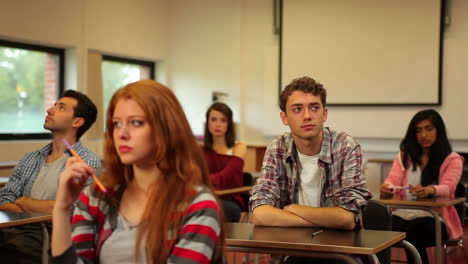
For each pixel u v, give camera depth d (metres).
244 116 6.89
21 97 5.55
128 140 1.22
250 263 4.21
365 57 6.15
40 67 5.72
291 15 6.45
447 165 3.39
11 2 5.18
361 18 6.16
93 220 1.29
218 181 4.06
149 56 6.93
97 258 1.26
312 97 2.14
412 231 3.12
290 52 6.46
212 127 4.28
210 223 1.19
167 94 1.26
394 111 6.07
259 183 2.28
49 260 1.19
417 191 3.19
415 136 3.50
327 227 2.07
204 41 7.08
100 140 6.14
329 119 6.35
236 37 6.88
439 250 2.90
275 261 1.84
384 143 6.20
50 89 5.82
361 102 6.18
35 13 5.41
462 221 3.42
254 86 6.82
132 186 1.30
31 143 5.44
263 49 6.76
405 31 5.99
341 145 2.21
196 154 1.28
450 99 5.86
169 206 1.20
